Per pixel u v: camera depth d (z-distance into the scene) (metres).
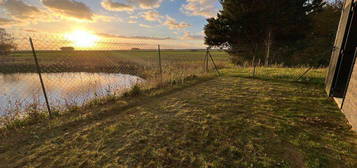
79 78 5.50
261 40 12.98
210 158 1.89
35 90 4.46
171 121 2.91
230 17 12.44
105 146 2.19
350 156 1.85
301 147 2.04
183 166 1.77
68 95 4.38
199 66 9.66
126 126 2.77
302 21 11.33
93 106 3.93
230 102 3.88
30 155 2.05
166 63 10.01
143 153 2.01
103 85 5.33
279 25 11.41
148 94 4.92
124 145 2.20
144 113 3.38
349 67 3.64
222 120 2.89
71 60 5.47
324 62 10.83
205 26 14.07
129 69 8.06
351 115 2.55
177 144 2.18
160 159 1.89
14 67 4.43
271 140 2.22
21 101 3.61
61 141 2.36
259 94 4.50
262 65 11.72
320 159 1.81
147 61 10.35
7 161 1.95
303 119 2.84
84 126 2.86
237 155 1.93
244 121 2.81
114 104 4.04
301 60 12.08
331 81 3.93
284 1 10.94
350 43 3.51
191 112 3.32
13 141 2.40
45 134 2.59
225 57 17.91
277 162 1.78
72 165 1.84
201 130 2.54
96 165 1.82
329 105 3.50
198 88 5.51
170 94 4.89
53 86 4.92
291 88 5.04
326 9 12.81
